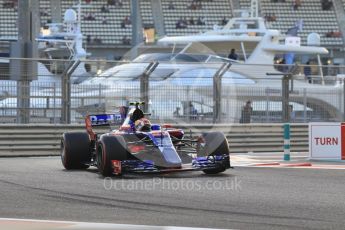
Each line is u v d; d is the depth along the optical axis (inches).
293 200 1154.0
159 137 1456.7
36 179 1421.0
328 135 2034.9
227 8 6328.7
